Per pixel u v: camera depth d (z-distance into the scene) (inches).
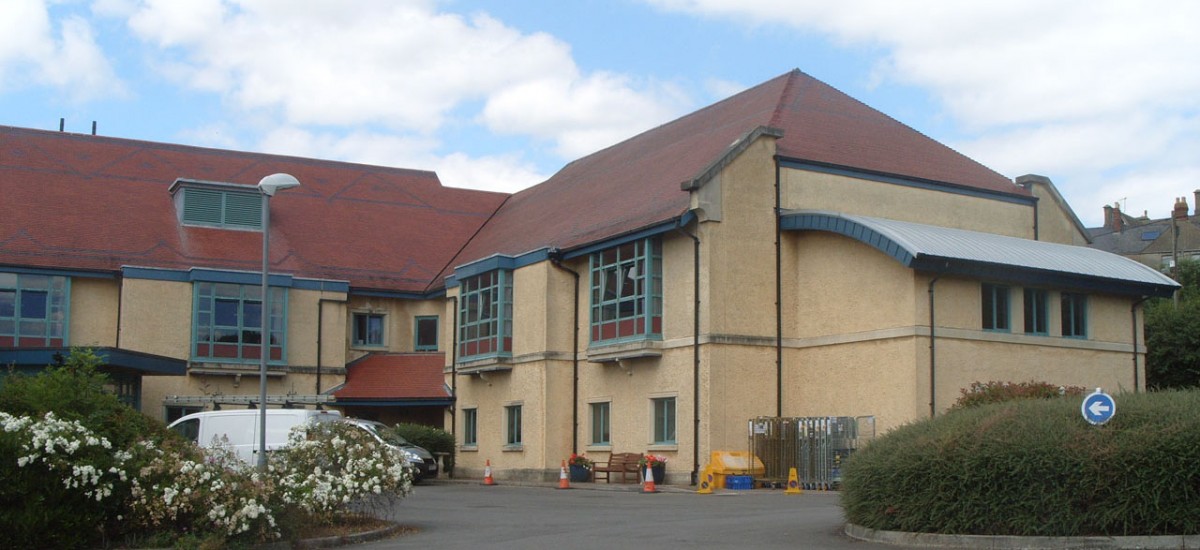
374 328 1686.8
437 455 1433.3
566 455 1330.0
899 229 1106.1
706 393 1126.4
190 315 1508.4
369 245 1739.7
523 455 1359.5
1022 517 537.3
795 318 1187.3
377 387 1574.8
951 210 1311.5
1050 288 1165.7
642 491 1084.5
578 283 1354.6
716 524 693.9
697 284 1146.7
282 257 1627.7
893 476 580.7
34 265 1438.2
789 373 1176.2
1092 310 1202.0
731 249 1155.9
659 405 1210.6
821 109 1370.6
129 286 1475.1
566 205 1560.0
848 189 1242.0
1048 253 1187.9
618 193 1418.6
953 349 1077.1
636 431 1232.2
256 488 617.3
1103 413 540.4
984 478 547.5
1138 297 1237.7
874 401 1090.1
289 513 634.2
